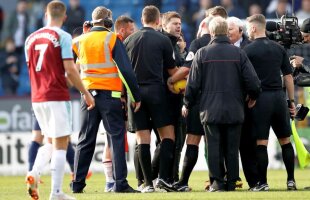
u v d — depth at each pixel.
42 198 33.34
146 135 36.00
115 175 35.03
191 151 36.62
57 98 29.44
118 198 31.38
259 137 35.81
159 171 36.16
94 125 35.53
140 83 35.75
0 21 83.38
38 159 30.78
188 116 36.56
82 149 35.66
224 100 34.69
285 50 36.16
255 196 31.78
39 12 83.56
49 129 29.83
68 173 56.59
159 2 81.69
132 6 83.94
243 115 35.00
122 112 35.31
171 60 36.12
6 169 57.28
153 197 31.62
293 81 37.97
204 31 37.47
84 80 35.28
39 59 29.53
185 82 36.34
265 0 78.12
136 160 37.81
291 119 37.41
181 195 32.50
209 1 78.94
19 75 81.38
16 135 57.44
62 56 29.33
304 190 35.81
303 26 37.56
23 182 48.03
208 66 34.94
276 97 35.72
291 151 36.31
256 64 35.75
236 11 77.69
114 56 34.59
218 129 35.00
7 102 72.38
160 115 35.72
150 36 35.88
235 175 35.03
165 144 35.91
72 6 79.31
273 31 37.69
